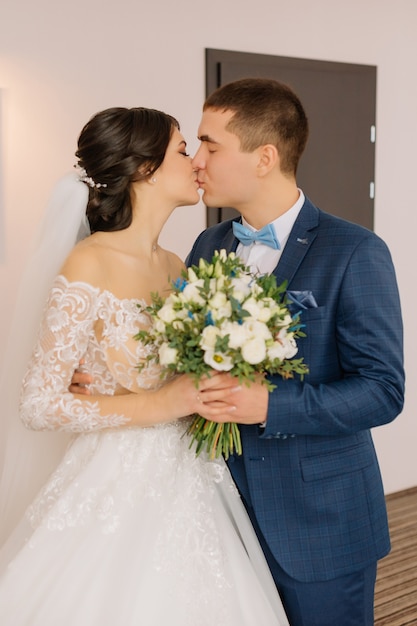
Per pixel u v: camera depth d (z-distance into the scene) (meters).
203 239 2.45
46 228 2.06
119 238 2.00
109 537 1.85
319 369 1.96
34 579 1.84
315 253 2.00
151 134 1.97
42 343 1.84
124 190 1.99
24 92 3.35
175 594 1.84
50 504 1.94
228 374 1.76
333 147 4.20
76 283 1.85
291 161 2.08
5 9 3.27
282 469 1.99
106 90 3.53
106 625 1.79
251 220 2.15
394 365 1.92
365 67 4.27
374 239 1.97
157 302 1.81
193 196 2.06
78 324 1.84
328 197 4.21
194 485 1.96
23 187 3.41
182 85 3.72
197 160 2.09
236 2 3.83
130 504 1.88
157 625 1.81
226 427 1.91
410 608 3.34
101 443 1.95
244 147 2.03
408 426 4.77
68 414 1.82
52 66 3.39
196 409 1.82
